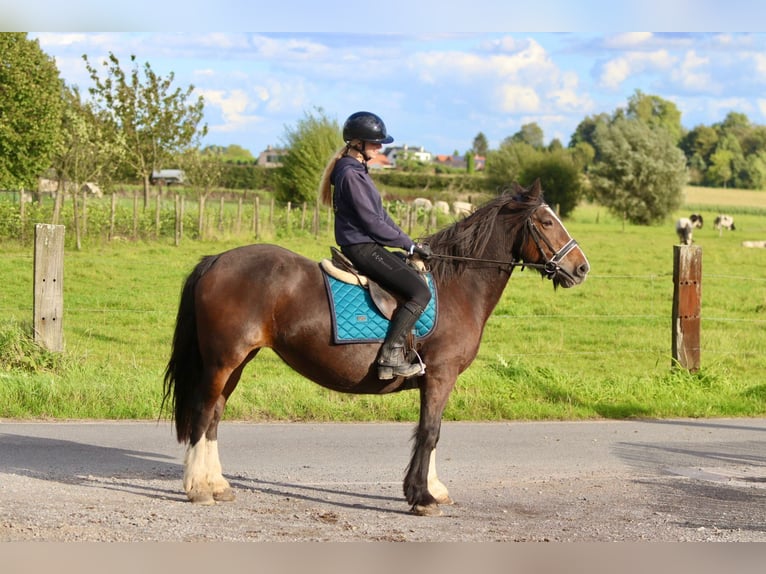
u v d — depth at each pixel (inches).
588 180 2504.9
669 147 2380.7
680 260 450.3
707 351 587.8
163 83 1535.4
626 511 252.4
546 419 394.9
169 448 319.6
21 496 243.8
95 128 1413.6
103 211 1066.7
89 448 313.6
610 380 448.1
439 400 253.1
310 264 252.8
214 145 1587.1
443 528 231.6
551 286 898.1
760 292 906.1
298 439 342.3
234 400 384.8
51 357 422.3
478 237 260.5
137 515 231.1
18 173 1119.0
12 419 358.9
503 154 2588.6
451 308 255.6
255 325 244.5
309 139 1549.0
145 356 509.0
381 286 250.2
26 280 752.3
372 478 288.8
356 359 245.6
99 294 724.0
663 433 368.5
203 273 250.2
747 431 374.6
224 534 216.8
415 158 4830.2
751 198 3941.9
